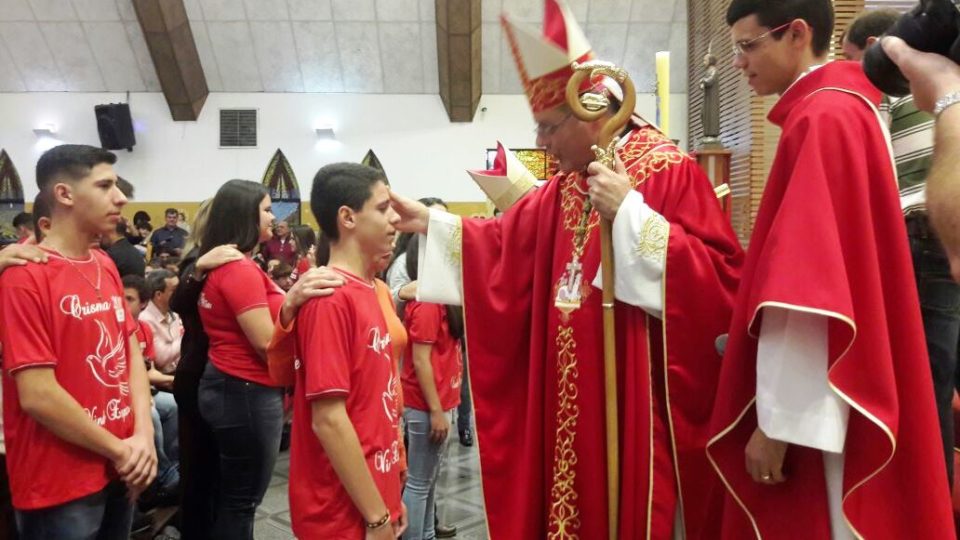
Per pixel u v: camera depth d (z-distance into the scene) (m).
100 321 1.95
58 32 10.45
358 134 11.05
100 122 10.55
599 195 1.66
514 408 1.97
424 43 10.55
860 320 1.29
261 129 11.02
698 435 1.67
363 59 10.72
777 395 1.33
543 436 1.86
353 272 1.81
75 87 10.94
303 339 1.71
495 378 1.97
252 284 2.46
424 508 2.98
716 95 3.93
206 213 2.81
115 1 10.15
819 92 1.46
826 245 1.28
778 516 1.43
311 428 1.75
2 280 1.82
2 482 2.27
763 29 1.61
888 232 1.34
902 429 1.30
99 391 1.93
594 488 1.74
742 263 1.74
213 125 11.00
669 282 1.63
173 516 3.34
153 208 10.98
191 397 2.60
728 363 1.45
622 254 1.65
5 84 10.91
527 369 1.97
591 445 1.75
